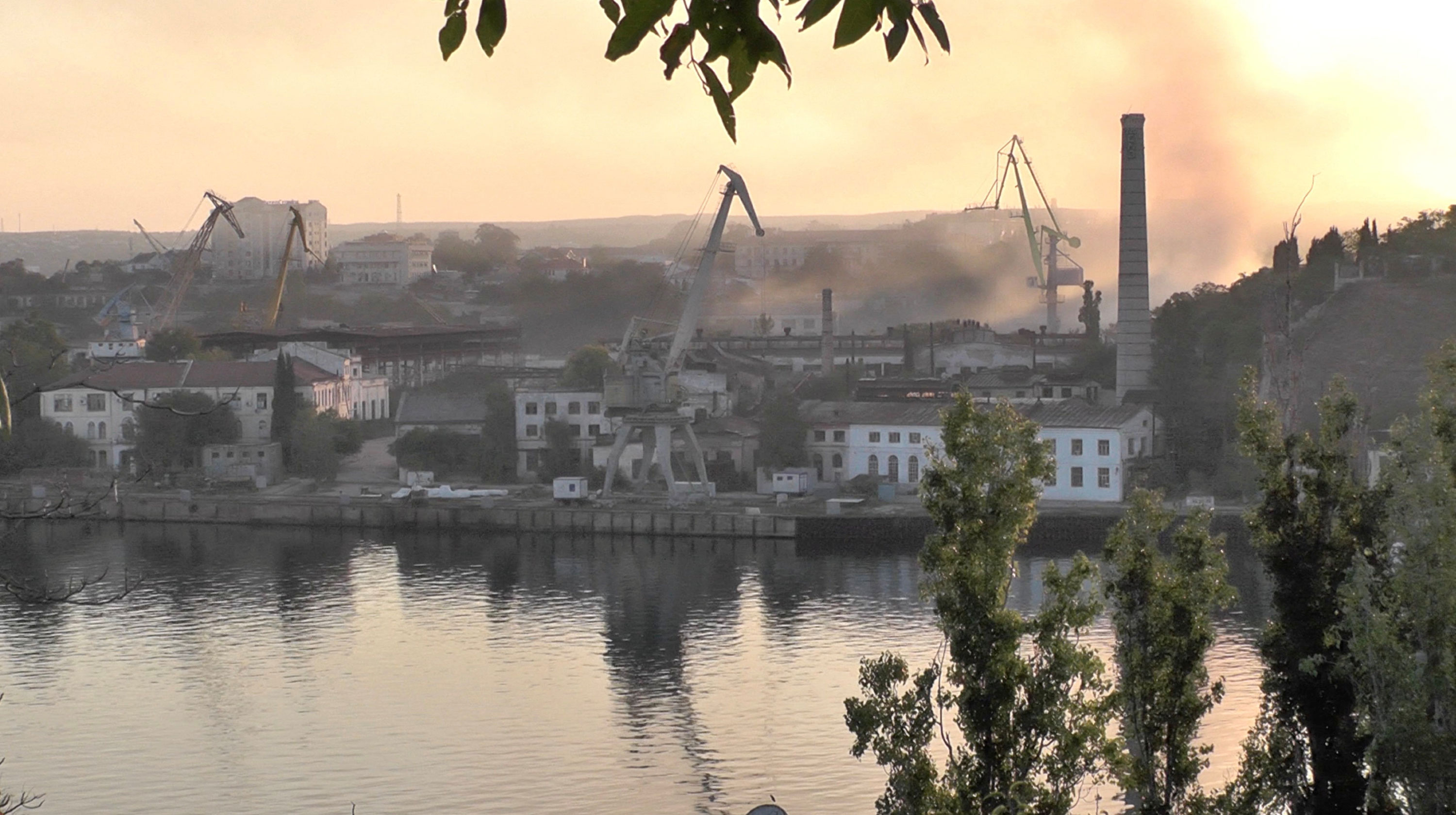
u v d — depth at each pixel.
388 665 132.00
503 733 111.62
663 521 194.38
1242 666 121.81
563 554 185.00
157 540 195.38
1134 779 55.88
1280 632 59.53
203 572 174.50
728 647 136.50
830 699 119.00
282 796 98.31
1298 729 58.69
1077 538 180.50
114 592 161.38
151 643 140.12
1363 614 56.44
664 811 94.69
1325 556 59.03
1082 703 55.06
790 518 189.25
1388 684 55.06
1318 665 57.78
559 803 96.44
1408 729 53.34
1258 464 61.12
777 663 130.50
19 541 192.50
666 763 104.06
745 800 96.44
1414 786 53.81
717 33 13.30
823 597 157.00
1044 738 55.41
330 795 98.44
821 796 96.62
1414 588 56.75
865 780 99.62
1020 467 55.62
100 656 135.50
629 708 117.62
